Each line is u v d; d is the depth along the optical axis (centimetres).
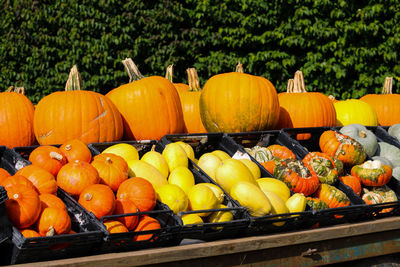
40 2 794
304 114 434
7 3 783
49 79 801
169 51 821
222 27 838
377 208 290
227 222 227
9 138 341
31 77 800
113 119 340
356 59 802
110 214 209
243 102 383
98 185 215
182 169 272
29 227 189
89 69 807
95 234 191
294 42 798
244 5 809
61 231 190
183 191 242
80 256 194
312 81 827
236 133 349
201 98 409
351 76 830
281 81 837
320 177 307
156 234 208
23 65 798
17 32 794
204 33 830
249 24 810
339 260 269
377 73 824
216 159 295
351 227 270
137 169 257
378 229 283
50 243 180
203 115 407
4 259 183
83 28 794
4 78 795
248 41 820
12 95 355
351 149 338
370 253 283
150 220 217
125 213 212
